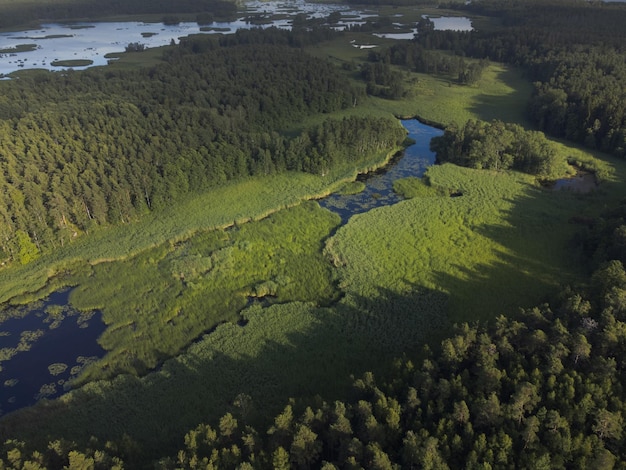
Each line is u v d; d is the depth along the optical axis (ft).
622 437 158.20
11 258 296.92
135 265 298.97
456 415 168.25
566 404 166.91
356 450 159.63
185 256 304.09
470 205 353.10
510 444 156.66
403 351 232.12
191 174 372.99
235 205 358.84
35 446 188.85
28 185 319.47
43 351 239.50
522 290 266.77
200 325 253.65
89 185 337.52
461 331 207.62
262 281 284.41
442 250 304.71
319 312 257.75
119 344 242.58
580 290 238.68
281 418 170.40
